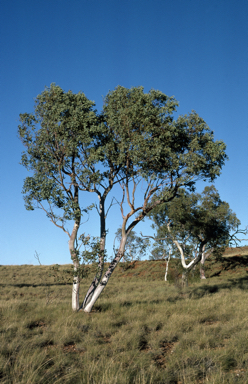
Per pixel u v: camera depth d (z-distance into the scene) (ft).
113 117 48.65
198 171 49.32
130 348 25.86
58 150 48.44
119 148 48.73
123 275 158.10
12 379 17.84
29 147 50.34
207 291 74.38
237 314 38.70
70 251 46.57
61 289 93.25
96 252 45.62
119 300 58.80
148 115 47.98
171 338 28.76
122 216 49.90
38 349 24.04
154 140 47.73
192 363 20.86
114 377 17.80
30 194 47.85
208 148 49.88
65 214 45.21
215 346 26.11
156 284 111.75
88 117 48.24
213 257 136.05
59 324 34.09
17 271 158.10
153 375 18.94
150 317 37.93
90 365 19.88
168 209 105.81
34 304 53.11
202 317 37.52
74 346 27.48
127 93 50.85
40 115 51.16
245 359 21.50
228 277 124.47
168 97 49.19
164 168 50.24
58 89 50.44
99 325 34.40
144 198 50.11
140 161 47.62
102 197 50.72
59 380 17.72
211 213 100.12
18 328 31.68
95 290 46.21
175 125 50.14
